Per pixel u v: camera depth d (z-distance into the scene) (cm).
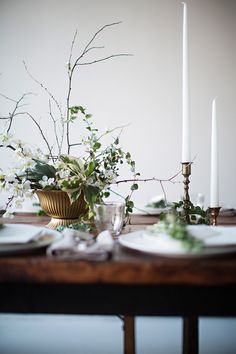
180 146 276
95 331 182
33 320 195
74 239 71
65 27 273
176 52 275
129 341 121
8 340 171
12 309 66
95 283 65
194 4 276
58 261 64
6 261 64
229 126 278
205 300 64
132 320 121
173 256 65
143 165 276
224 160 278
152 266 62
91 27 274
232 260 64
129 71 275
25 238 69
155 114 276
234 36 276
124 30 275
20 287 66
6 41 272
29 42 273
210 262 62
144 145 276
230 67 276
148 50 275
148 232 73
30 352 158
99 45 275
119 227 94
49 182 100
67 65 133
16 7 272
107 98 275
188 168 101
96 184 103
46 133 270
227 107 277
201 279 62
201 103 278
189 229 73
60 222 109
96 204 94
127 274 62
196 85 277
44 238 76
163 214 99
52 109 273
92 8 274
